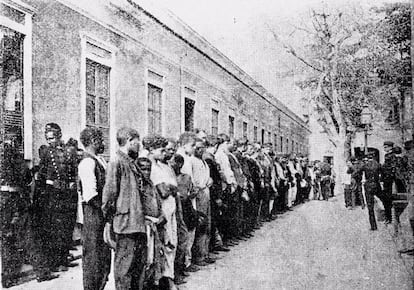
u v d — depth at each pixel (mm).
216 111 6461
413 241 5406
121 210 3812
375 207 5984
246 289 4387
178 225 4723
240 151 6578
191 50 6391
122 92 6059
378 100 6352
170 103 6316
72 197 4891
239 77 6508
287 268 4988
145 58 6223
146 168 4105
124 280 3820
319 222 6031
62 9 5383
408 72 6172
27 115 5098
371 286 4590
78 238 5164
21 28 5000
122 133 3949
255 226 6500
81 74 5602
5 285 4414
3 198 4719
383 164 6145
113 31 5969
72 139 5168
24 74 5074
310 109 6672
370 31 6168
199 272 4945
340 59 6434
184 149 5191
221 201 5801
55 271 4727
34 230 4676
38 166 4867
